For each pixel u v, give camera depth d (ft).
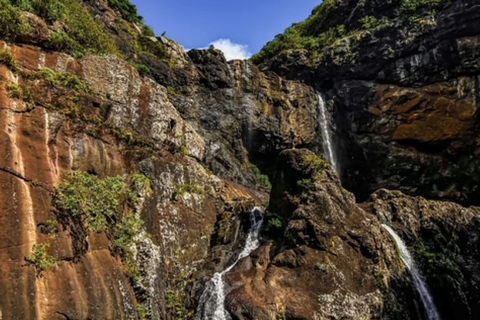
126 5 74.59
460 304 40.75
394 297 38.06
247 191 63.77
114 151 36.88
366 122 78.95
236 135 74.79
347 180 84.38
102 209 31.99
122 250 32.50
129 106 40.52
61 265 26.50
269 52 103.60
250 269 39.19
